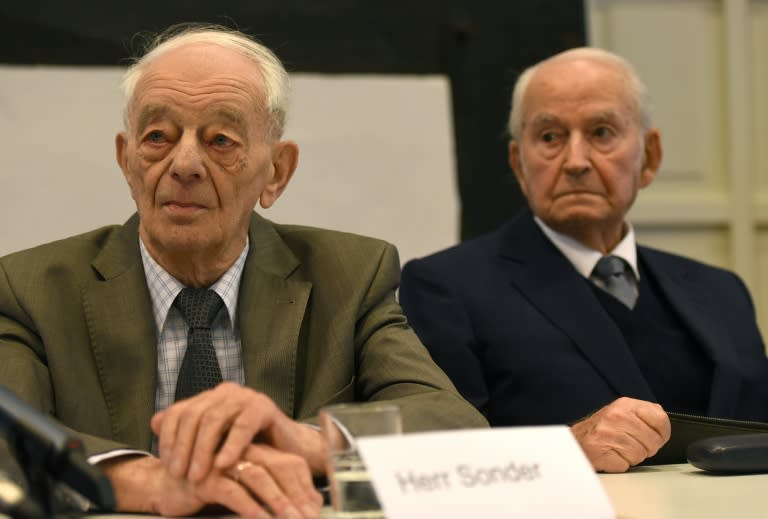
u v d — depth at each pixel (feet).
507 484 5.49
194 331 9.21
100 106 16.33
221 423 6.48
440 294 12.84
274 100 9.70
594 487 5.70
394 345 9.48
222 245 9.36
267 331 9.34
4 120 15.94
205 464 6.34
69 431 7.38
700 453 8.25
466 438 5.56
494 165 17.84
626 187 13.23
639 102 13.57
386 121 17.43
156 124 9.13
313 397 9.13
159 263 9.49
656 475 8.42
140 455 7.12
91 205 16.14
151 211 9.17
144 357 8.97
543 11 18.16
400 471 5.29
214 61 9.32
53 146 16.07
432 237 17.44
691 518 5.89
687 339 13.03
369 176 17.29
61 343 8.80
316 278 9.89
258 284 9.58
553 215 13.17
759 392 13.14
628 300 13.21
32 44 16.20
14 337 8.78
